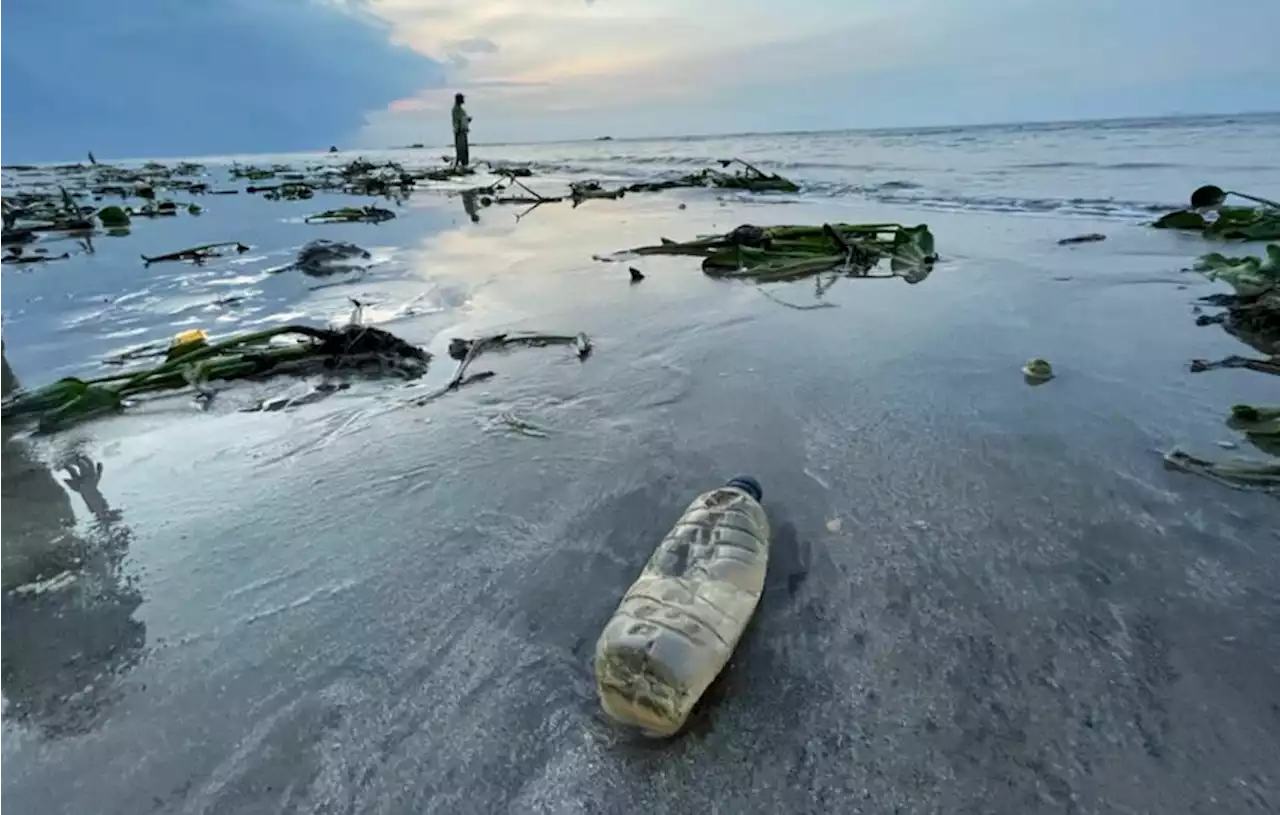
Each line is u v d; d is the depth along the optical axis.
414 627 2.91
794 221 13.24
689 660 2.33
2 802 2.22
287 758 2.34
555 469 4.15
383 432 4.77
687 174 27.12
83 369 6.24
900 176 21.33
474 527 3.59
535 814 2.12
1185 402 4.63
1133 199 14.06
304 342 6.25
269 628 2.95
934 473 3.90
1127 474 3.79
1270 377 4.95
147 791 2.25
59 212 17.55
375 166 37.44
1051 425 4.39
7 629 3.01
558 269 9.80
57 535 3.70
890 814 2.06
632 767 2.24
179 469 4.37
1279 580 2.94
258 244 12.91
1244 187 14.88
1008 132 51.78
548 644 2.77
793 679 2.54
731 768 2.22
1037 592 2.94
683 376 5.51
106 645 2.89
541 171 33.06
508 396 5.27
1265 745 2.21
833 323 6.71
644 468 4.10
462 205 19.28
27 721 2.54
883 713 2.39
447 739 2.38
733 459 4.16
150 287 9.41
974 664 2.58
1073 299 7.17
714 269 9.27
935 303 7.29
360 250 11.24
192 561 3.43
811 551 3.26
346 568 3.31
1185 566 3.05
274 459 4.45
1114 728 2.30
